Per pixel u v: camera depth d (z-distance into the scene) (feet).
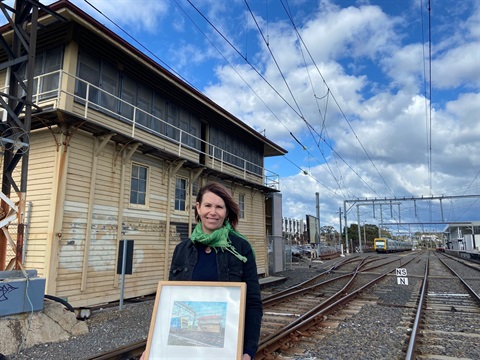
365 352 20.16
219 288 7.51
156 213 43.01
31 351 19.94
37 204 32.53
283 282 60.44
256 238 66.95
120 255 32.86
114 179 37.58
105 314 30.12
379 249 191.42
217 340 7.10
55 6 31.53
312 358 18.99
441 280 60.54
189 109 52.95
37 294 22.48
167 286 7.70
